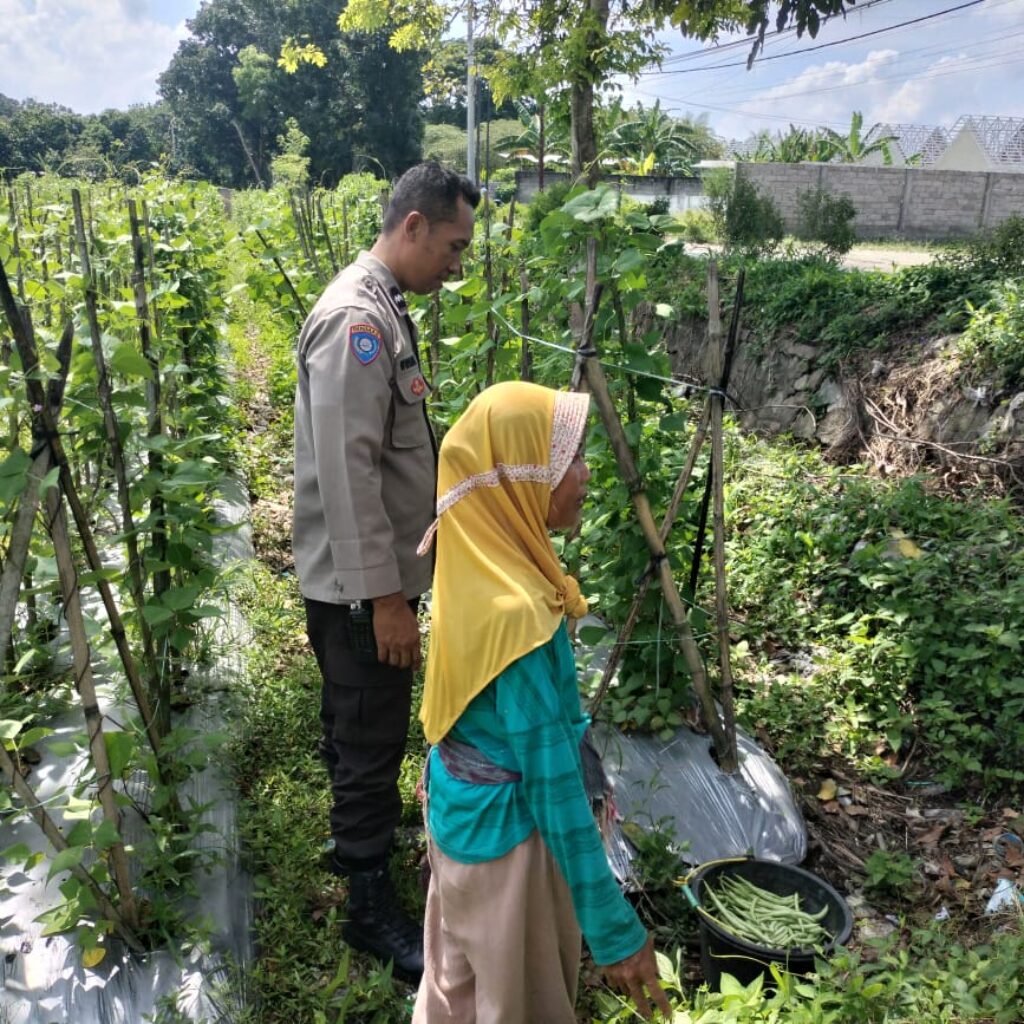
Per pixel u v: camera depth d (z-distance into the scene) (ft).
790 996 7.77
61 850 7.81
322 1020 7.97
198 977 8.21
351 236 33.06
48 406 7.10
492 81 30.91
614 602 12.44
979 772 13.07
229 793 10.81
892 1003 7.92
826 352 27.14
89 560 8.16
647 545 11.84
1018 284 23.79
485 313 13.14
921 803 12.81
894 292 26.81
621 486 11.62
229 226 35.88
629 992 6.15
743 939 8.80
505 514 6.17
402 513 8.85
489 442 6.11
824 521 19.10
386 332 8.37
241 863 9.91
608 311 11.51
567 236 11.30
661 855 10.43
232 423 22.90
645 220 11.05
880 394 24.32
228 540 17.31
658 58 27.84
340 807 8.84
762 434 28.27
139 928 8.47
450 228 8.86
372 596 8.02
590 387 10.88
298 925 9.26
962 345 22.53
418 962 8.74
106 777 7.82
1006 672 14.06
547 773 5.80
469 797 6.24
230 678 12.75
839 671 14.90
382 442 8.52
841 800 12.69
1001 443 20.49
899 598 16.02
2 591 7.13
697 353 32.99
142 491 8.81
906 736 13.89
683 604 12.17
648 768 11.91
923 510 18.61
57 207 19.74
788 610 16.88
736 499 21.15
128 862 9.11
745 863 9.92
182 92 175.73
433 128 164.25
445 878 6.46
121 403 8.54
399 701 8.71
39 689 11.48
